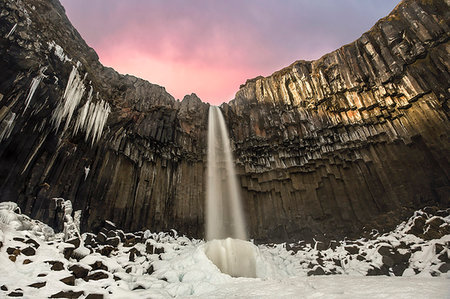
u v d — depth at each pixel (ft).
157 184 69.82
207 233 71.97
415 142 59.00
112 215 55.93
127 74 77.82
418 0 63.05
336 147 69.46
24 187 39.68
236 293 27.48
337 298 19.71
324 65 77.10
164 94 82.74
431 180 54.80
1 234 26.14
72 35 56.39
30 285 22.18
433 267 38.37
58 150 45.75
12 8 38.14
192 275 36.50
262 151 80.33
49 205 42.52
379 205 60.90
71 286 24.25
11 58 37.32
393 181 60.13
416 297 17.34
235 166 80.53
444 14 58.03
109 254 44.55
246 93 89.71
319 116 73.97
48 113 43.09
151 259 46.88
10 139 37.24
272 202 75.25
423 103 58.29
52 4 52.11
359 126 67.56
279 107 81.25
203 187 78.54
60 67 45.42
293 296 22.49
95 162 53.93
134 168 64.90
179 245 58.08
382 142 64.28
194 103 87.81
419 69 59.62
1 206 32.96
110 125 59.47
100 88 59.11
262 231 72.23
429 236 45.55
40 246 28.53
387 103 63.52
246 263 45.16
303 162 73.56
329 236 63.67
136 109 69.10
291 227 69.67
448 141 53.26
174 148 77.05
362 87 67.67
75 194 48.34
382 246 47.42
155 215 65.67
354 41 73.92
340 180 68.44
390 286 21.70
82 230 48.24
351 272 45.65
